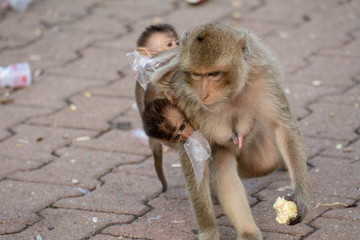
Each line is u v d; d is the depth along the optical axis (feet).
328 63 48.98
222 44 27.14
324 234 29.37
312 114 41.73
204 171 29.71
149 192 34.47
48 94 46.47
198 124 29.76
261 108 29.14
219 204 33.24
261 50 29.14
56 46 54.29
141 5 62.54
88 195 34.14
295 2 61.57
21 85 47.85
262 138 31.60
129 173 36.58
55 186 35.09
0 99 45.78
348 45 51.88
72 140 40.34
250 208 31.35
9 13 61.77
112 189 34.76
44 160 37.99
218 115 29.32
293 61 49.47
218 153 30.94
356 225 29.91
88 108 44.32
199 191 29.35
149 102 30.91
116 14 60.49
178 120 29.53
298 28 55.47
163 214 32.24
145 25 57.26
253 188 34.50
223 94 27.53
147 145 39.50
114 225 31.24
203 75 27.17
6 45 54.65
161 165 33.63
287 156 29.19
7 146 39.63
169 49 33.32
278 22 56.80
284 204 27.07
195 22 56.95
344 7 59.88
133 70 32.07
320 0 61.87
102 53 52.70
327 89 45.03
